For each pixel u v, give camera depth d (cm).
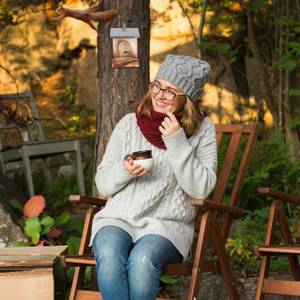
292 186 632
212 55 842
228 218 460
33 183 732
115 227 402
